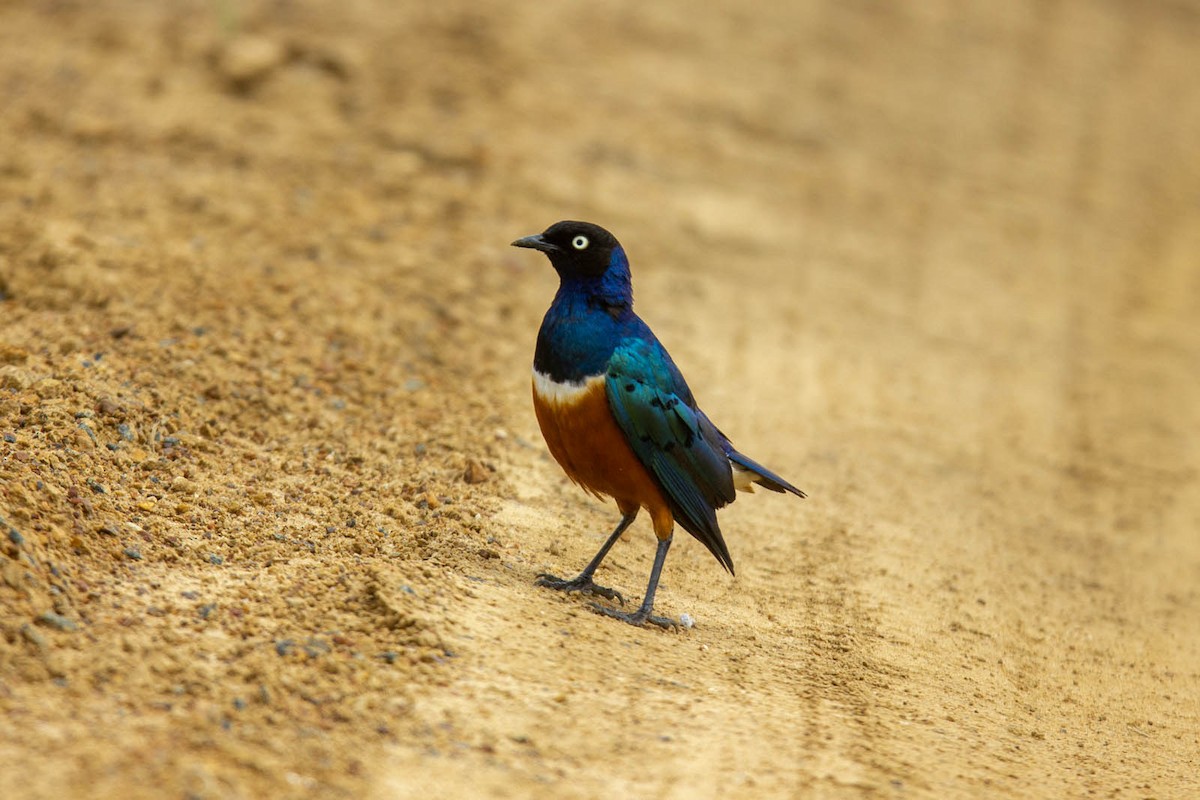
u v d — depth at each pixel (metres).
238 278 15.75
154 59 24.34
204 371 12.78
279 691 7.53
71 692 7.07
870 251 24.22
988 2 44.34
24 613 7.58
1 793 6.08
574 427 9.73
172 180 19.17
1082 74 39.31
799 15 38.28
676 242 22.33
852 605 11.44
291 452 11.85
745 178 26.23
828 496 14.12
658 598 10.73
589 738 7.71
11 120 20.92
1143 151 34.03
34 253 14.92
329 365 14.02
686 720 8.16
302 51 25.81
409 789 6.86
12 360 11.80
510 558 10.69
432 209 20.55
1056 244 26.78
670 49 32.62
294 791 6.61
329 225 18.81
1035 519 14.66
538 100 26.78
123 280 14.69
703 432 10.17
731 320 19.67
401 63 26.59
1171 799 8.41
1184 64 42.22
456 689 7.97
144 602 8.23
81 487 9.59
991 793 7.92
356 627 8.48
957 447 16.55
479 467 12.23
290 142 21.89
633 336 9.79
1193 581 13.58
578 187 23.22
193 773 6.45
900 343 20.20
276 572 9.12
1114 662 11.30
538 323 17.34
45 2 26.73
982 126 33.25
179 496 10.16
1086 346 21.67
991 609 11.97
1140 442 17.91
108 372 12.05
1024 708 9.94
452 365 15.19
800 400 17.08
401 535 10.53
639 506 10.37
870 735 8.53
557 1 33.72
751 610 10.94
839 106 31.95
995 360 20.31
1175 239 28.44
